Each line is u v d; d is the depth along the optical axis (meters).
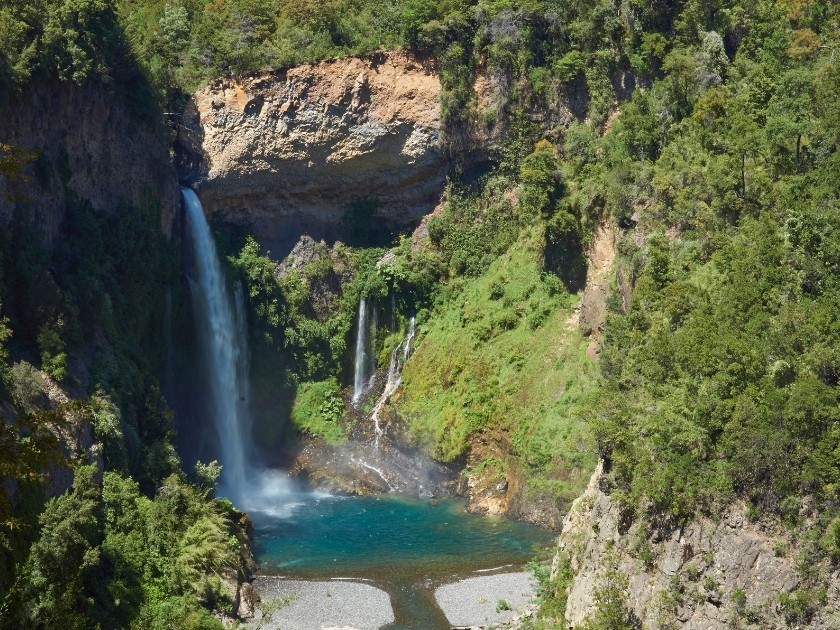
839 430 40.12
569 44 79.12
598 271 70.75
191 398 76.06
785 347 44.28
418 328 79.94
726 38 76.25
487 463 69.56
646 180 65.56
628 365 51.59
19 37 61.12
